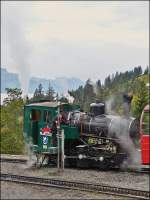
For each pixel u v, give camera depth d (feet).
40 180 60.49
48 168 76.84
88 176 67.00
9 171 71.41
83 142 79.77
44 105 80.53
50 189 53.72
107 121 77.77
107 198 48.80
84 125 79.56
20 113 145.38
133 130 75.51
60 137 74.49
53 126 78.74
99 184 57.11
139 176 66.95
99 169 76.54
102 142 77.66
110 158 74.95
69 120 80.89
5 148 134.51
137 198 48.52
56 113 79.36
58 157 73.36
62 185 56.65
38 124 81.30
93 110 80.07
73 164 79.87
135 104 166.09
